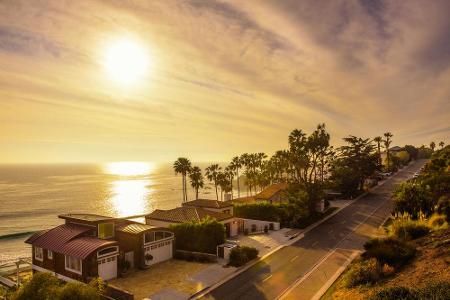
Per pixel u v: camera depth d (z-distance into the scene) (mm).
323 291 27484
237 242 44844
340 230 50719
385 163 138375
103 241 33719
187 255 38562
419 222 36656
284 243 44625
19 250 71562
